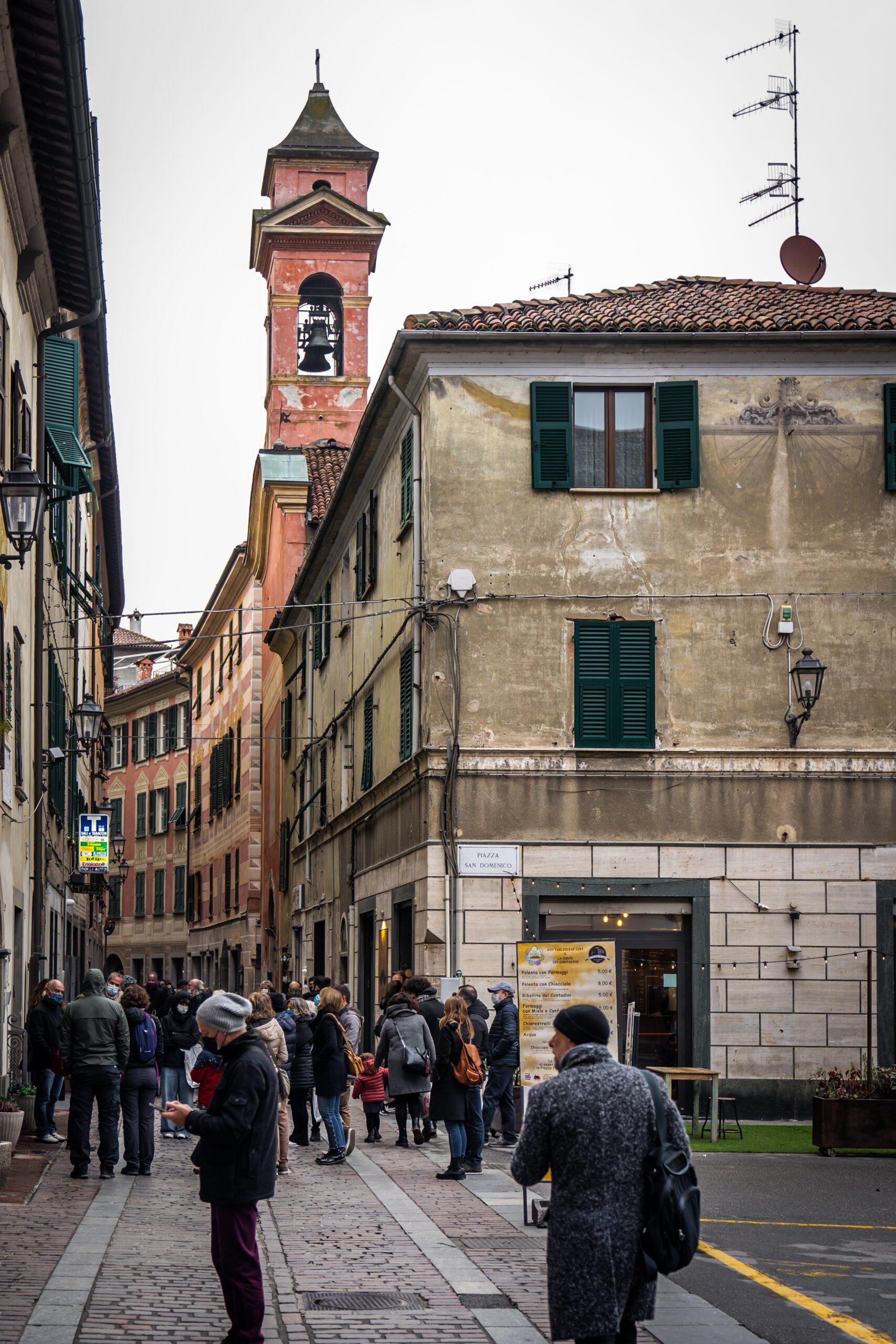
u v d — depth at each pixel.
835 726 22.73
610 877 22.33
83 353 29.86
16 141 18.45
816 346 22.94
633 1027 17.00
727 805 22.50
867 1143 17.80
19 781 21.42
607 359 23.11
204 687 64.69
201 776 64.31
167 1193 14.43
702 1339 8.67
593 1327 6.21
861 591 22.94
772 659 22.77
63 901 34.75
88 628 45.94
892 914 22.44
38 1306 9.02
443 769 22.52
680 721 22.64
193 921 65.06
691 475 22.84
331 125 50.28
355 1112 25.52
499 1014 18.66
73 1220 12.57
